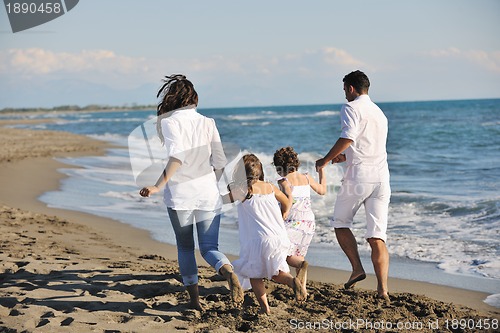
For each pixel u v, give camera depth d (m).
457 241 7.44
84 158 21.73
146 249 7.42
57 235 7.97
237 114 94.19
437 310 4.62
